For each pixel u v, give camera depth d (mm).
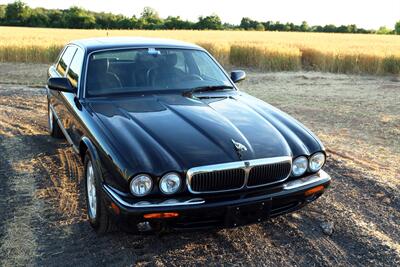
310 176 3727
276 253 3578
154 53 4848
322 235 3877
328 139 7113
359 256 3561
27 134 6793
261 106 4434
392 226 4086
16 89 11508
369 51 19062
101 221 3596
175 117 3826
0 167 5340
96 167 3520
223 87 4844
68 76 5145
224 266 3385
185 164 3221
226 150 3367
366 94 12484
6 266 3324
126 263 3396
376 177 5211
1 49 18188
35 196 4539
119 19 80000
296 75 16844
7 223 3963
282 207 3582
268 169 3430
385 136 7438
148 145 3346
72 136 4629
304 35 46000
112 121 3729
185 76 4762
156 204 3127
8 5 75250
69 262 3393
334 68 18266
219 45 19812
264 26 95000
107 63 4609
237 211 3285
